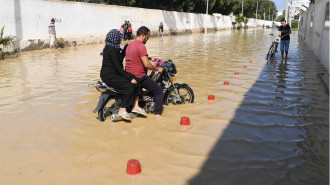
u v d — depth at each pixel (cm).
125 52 459
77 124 434
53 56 1269
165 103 525
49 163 320
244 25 6662
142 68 450
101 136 391
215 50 1493
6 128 421
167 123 438
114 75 428
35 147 359
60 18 1716
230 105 520
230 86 662
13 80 747
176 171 299
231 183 276
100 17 2086
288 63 1009
